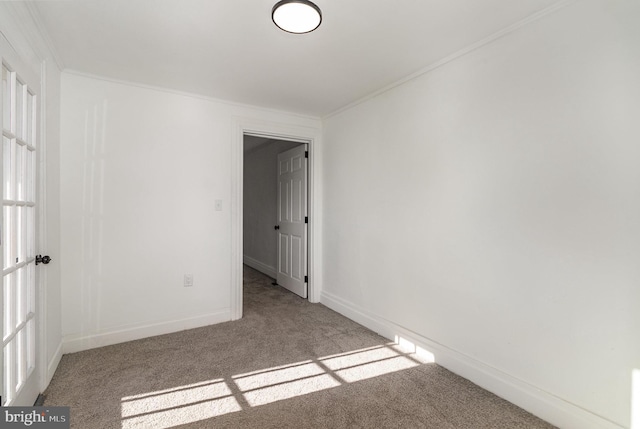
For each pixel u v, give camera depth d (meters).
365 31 1.89
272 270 5.08
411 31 1.89
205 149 2.97
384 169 2.78
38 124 1.83
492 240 1.93
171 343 2.60
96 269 2.51
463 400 1.86
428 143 2.36
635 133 1.39
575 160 1.57
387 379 2.08
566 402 1.61
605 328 1.48
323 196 3.67
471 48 2.04
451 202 2.19
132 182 2.64
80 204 2.45
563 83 1.61
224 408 1.77
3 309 1.36
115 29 1.87
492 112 1.93
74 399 1.83
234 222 3.12
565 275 1.61
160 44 2.04
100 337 2.53
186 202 2.88
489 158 1.95
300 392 1.93
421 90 2.42
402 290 2.60
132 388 1.95
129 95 2.62
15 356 1.52
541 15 1.68
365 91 2.85
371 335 2.80
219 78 2.56
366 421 1.67
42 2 1.60
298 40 2.00
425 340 2.39
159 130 2.75
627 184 1.41
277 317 3.24
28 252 1.71
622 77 1.42
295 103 3.16
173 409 1.75
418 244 2.45
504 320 1.88
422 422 1.66
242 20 1.78
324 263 3.67
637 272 1.39
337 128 3.41
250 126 3.21
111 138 2.55
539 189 1.71
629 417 1.41
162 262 2.78
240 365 2.25
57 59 2.18
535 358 1.73
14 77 1.46
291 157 4.19
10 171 1.47
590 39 1.52
